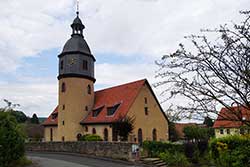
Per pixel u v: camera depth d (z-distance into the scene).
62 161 24.39
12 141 17.86
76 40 48.34
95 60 50.97
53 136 52.03
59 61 49.03
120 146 27.02
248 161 6.99
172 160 22.67
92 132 44.88
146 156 27.55
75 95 46.59
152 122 45.12
